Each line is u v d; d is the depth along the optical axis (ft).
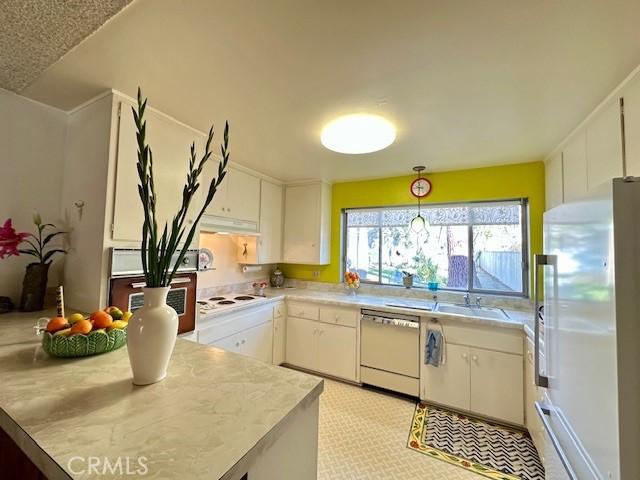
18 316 5.08
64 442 2.09
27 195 5.70
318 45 3.96
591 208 2.90
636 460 2.29
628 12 3.26
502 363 7.30
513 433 6.91
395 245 11.01
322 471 5.62
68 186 6.01
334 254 11.79
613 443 2.40
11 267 5.55
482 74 4.50
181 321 6.43
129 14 3.42
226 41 3.90
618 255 2.43
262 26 3.62
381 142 6.97
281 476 2.65
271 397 2.84
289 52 4.11
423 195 10.05
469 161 8.74
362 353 9.19
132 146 5.48
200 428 2.31
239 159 8.93
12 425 2.31
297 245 11.59
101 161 5.28
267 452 2.48
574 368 3.22
